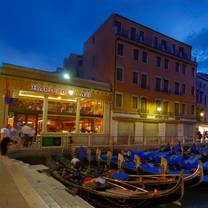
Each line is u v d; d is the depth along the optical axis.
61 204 5.14
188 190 12.67
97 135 24.06
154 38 33.09
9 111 21.69
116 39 28.19
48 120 24.47
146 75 30.88
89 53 33.56
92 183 9.38
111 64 28.16
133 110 28.80
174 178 11.62
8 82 20.45
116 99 27.48
